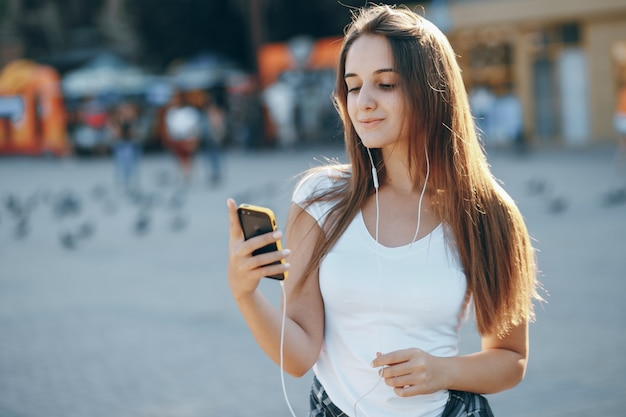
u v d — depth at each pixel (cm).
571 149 3222
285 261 254
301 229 271
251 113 3791
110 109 3894
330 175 282
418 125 265
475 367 262
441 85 266
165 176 2605
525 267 276
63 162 3753
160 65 4722
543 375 677
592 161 2658
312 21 4331
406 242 264
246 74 4147
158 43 4619
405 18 268
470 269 266
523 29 3428
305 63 3744
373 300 258
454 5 3469
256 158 3412
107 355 786
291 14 4331
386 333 258
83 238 1589
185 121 2512
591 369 685
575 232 1374
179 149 2541
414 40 264
